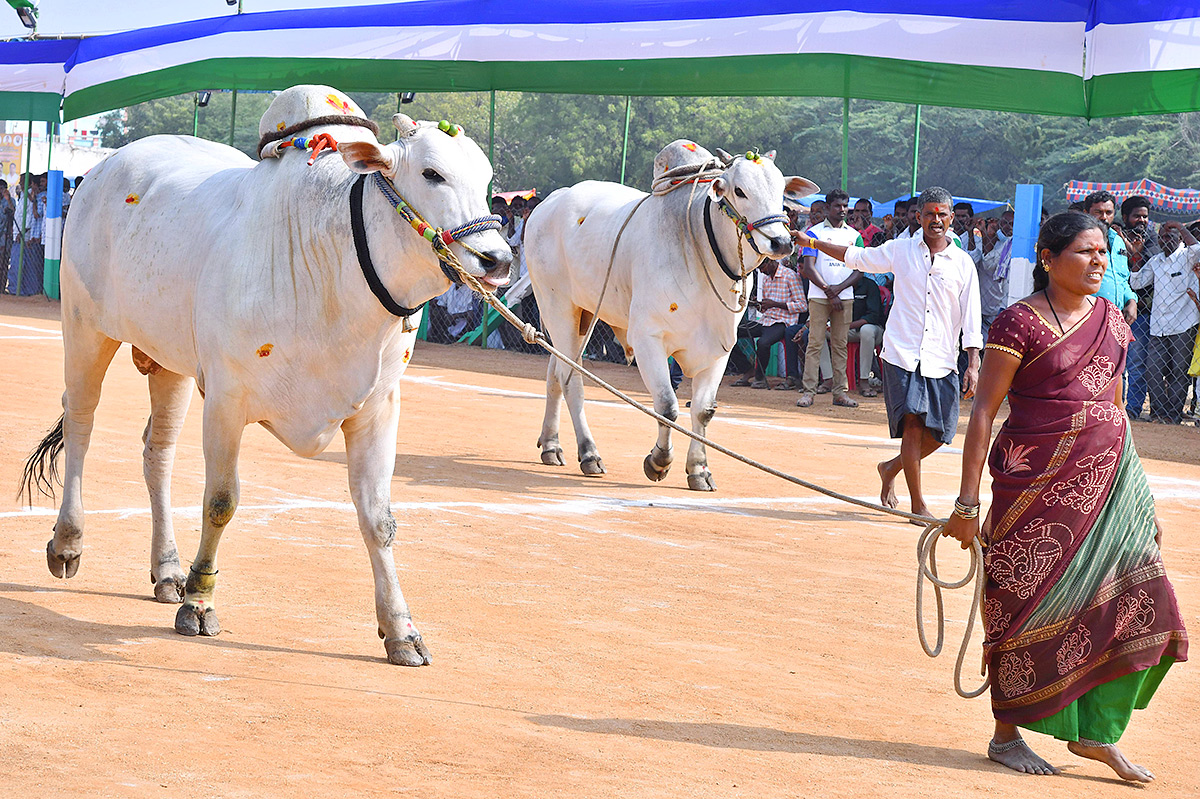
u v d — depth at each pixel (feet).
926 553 15.89
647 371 33.14
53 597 19.61
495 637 18.88
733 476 35.96
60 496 27.40
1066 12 60.70
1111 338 14.73
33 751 13.00
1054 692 14.44
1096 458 14.47
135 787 12.23
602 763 13.80
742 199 31.04
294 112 18.58
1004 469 14.73
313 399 17.84
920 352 29.04
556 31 71.92
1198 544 28.94
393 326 17.72
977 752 15.30
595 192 36.65
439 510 28.37
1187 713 17.44
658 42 68.44
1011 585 14.62
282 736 14.01
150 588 20.72
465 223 16.56
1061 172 157.99
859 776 14.01
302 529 25.68
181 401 20.40
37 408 40.78
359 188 17.21
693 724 15.44
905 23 62.49
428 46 75.41
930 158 169.48
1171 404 52.54
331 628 18.93
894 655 19.31
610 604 21.26
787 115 173.47
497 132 180.75
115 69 88.53
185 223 19.01
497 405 49.65
